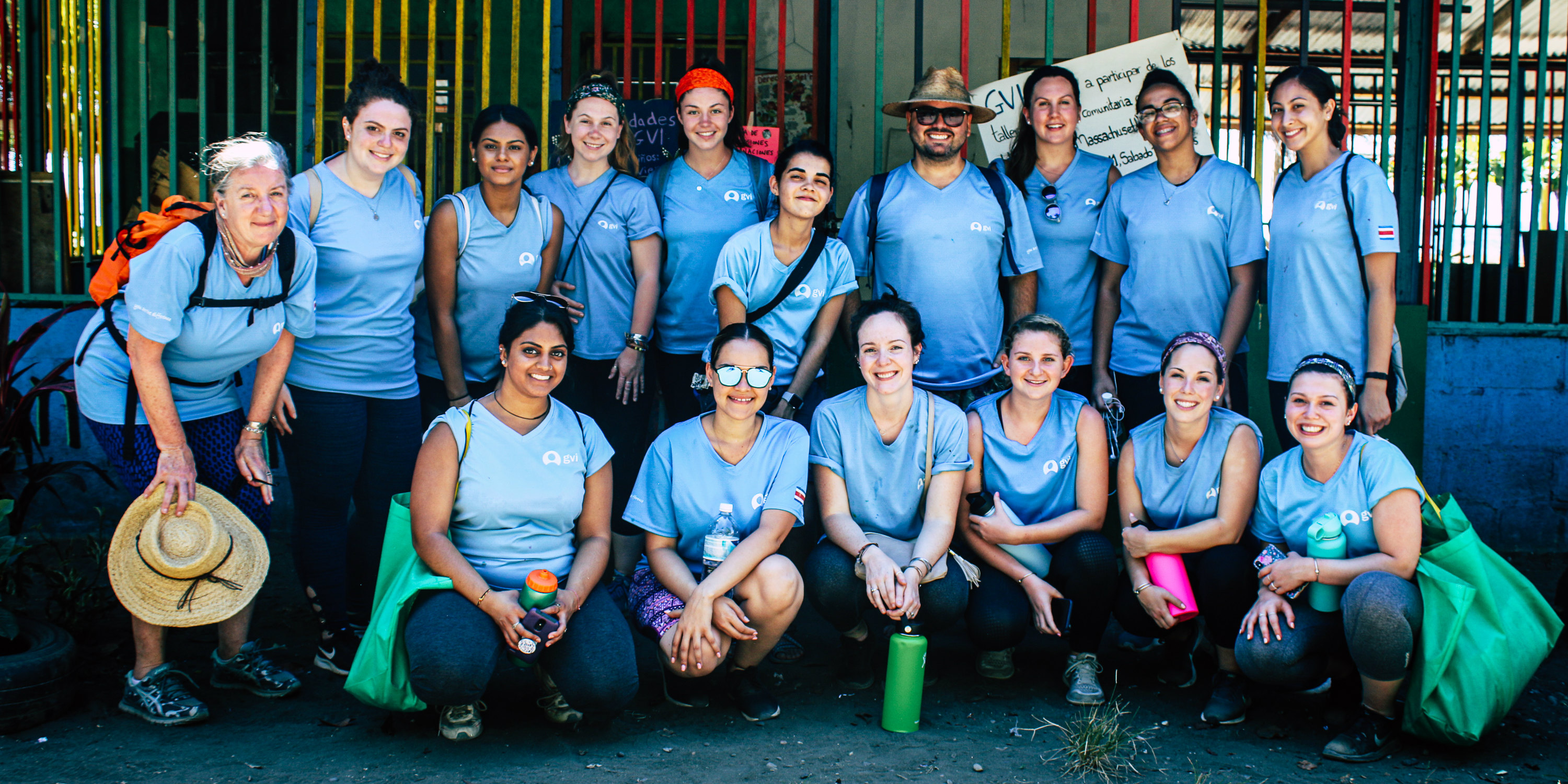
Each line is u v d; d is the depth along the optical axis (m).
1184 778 2.72
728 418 3.09
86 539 4.39
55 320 3.88
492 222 3.60
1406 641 2.75
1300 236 3.60
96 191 5.16
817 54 5.26
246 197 2.76
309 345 3.24
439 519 2.87
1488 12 4.85
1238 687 3.12
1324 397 2.95
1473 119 8.34
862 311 3.25
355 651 3.36
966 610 3.29
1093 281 4.12
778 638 3.04
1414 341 4.78
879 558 3.06
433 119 4.78
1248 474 3.19
